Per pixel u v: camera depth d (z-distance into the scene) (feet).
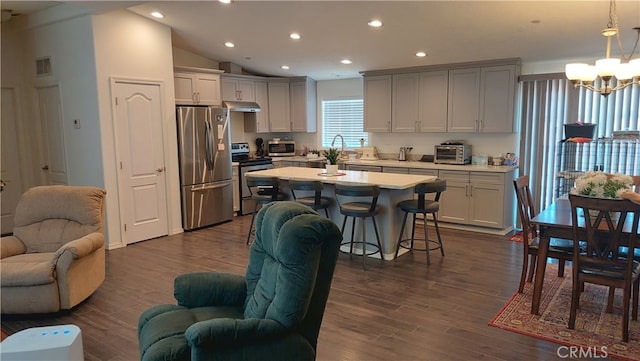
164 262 15.14
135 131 17.39
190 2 15.48
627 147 17.10
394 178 15.48
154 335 6.74
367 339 9.57
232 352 6.10
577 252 9.70
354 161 22.94
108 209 16.63
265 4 15.34
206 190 20.26
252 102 24.34
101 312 11.09
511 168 18.89
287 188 17.74
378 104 22.89
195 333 5.88
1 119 18.80
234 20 17.12
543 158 19.16
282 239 6.58
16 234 12.19
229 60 23.12
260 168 23.97
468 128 20.27
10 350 7.25
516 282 12.94
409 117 21.94
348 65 22.29
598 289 12.25
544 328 9.97
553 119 18.78
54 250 12.00
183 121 19.13
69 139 17.39
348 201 16.10
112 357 8.89
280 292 6.47
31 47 18.28
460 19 15.15
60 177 18.25
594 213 10.86
